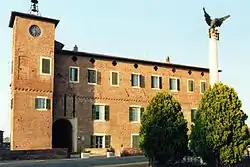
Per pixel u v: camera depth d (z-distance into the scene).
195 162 28.56
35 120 44.00
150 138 27.80
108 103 51.00
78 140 48.09
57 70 48.06
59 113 47.47
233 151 25.56
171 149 27.33
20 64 44.19
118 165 32.56
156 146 27.52
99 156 45.41
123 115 51.81
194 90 58.25
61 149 42.56
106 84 51.25
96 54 50.69
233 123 25.88
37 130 43.91
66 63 48.81
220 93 26.34
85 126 48.91
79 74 49.50
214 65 33.38
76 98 48.88
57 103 47.50
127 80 52.81
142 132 28.58
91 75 50.31
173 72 56.84
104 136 50.03
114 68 52.16
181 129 28.00
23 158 40.34
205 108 26.50
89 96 49.78
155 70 55.31
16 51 44.19
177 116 28.22
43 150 41.62
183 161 28.77
